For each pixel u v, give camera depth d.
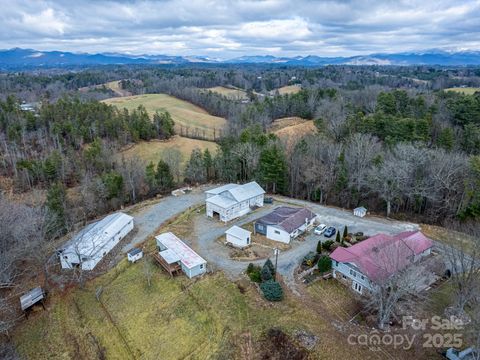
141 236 48.09
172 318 33.31
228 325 31.08
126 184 63.31
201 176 70.00
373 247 36.22
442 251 40.75
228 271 38.44
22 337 34.00
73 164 71.75
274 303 33.16
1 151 75.62
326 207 56.03
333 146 62.75
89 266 41.16
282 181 61.69
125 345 32.09
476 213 45.56
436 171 50.41
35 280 40.84
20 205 52.72
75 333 33.97
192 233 47.69
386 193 51.38
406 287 29.52
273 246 43.59
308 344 28.78
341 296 34.69
